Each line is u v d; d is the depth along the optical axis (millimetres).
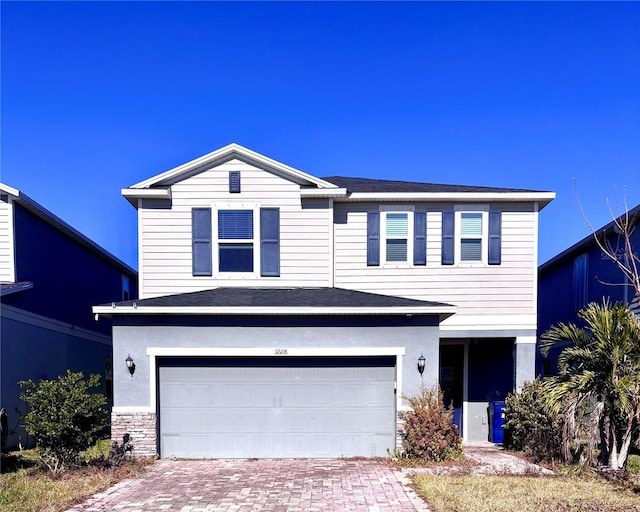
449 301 12180
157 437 9625
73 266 15695
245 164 12109
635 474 7992
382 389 9945
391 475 8188
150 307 9500
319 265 12039
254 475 8258
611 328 8203
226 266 11977
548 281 19516
